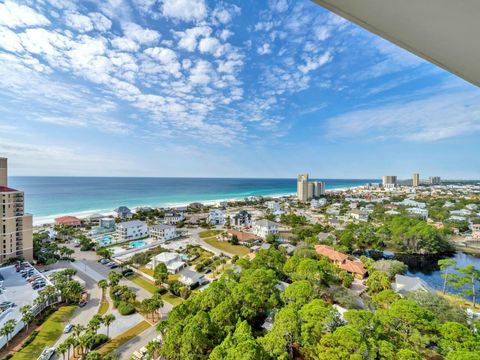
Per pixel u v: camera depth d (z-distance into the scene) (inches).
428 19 69.5
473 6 59.2
